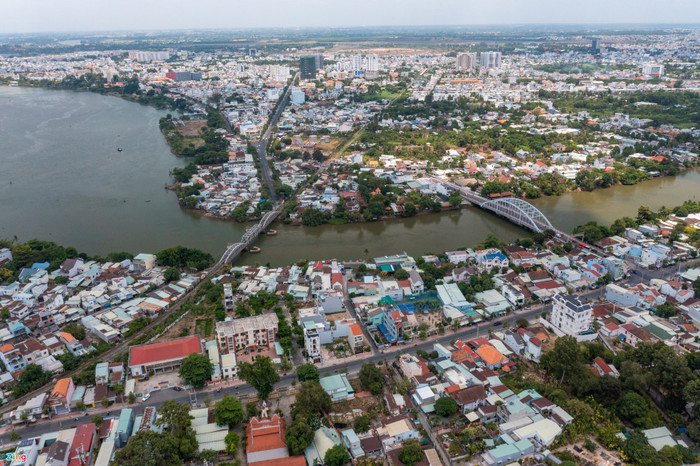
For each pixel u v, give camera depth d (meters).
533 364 187.00
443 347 192.75
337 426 157.88
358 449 147.38
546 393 168.00
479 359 187.00
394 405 162.75
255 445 145.12
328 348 199.75
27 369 179.50
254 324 199.75
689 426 147.75
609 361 183.88
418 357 189.00
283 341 196.25
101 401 167.88
